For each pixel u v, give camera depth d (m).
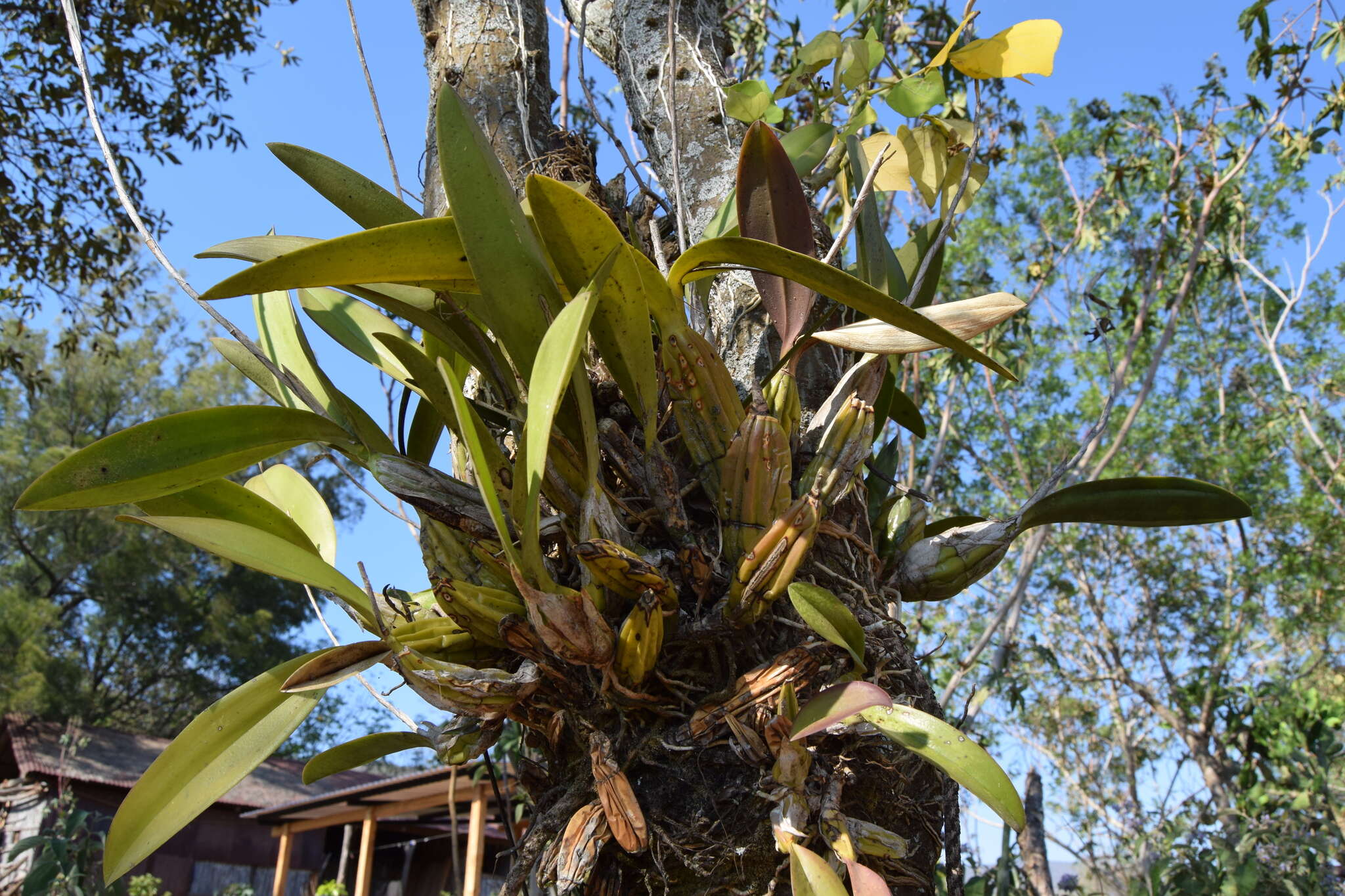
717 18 1.29
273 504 0.83
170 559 13.04
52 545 12.62
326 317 0.93
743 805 0.69
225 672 14.02
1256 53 3.27
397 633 0.73
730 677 0.71
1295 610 6.85
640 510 0.76
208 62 4.09
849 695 0.64
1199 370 7.76
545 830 0.72
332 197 0.76
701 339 0.73
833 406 0.81
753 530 0.70
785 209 0.82
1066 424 6.81
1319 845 1.91
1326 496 6.49
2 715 9.70
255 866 9.07
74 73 3.96
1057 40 0.93
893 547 0.89
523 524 0.65
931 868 0.77
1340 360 7.54
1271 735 2.52
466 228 0.66
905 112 0.99
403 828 8.38
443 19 1.13
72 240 4.32
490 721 0.74
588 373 0.83
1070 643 7.23
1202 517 0.88
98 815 2.74
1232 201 3.94
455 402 0.62
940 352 3.96
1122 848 2.81
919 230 1.06
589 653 0.66
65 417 13.06
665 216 1.07
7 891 4.46
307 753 13.20
